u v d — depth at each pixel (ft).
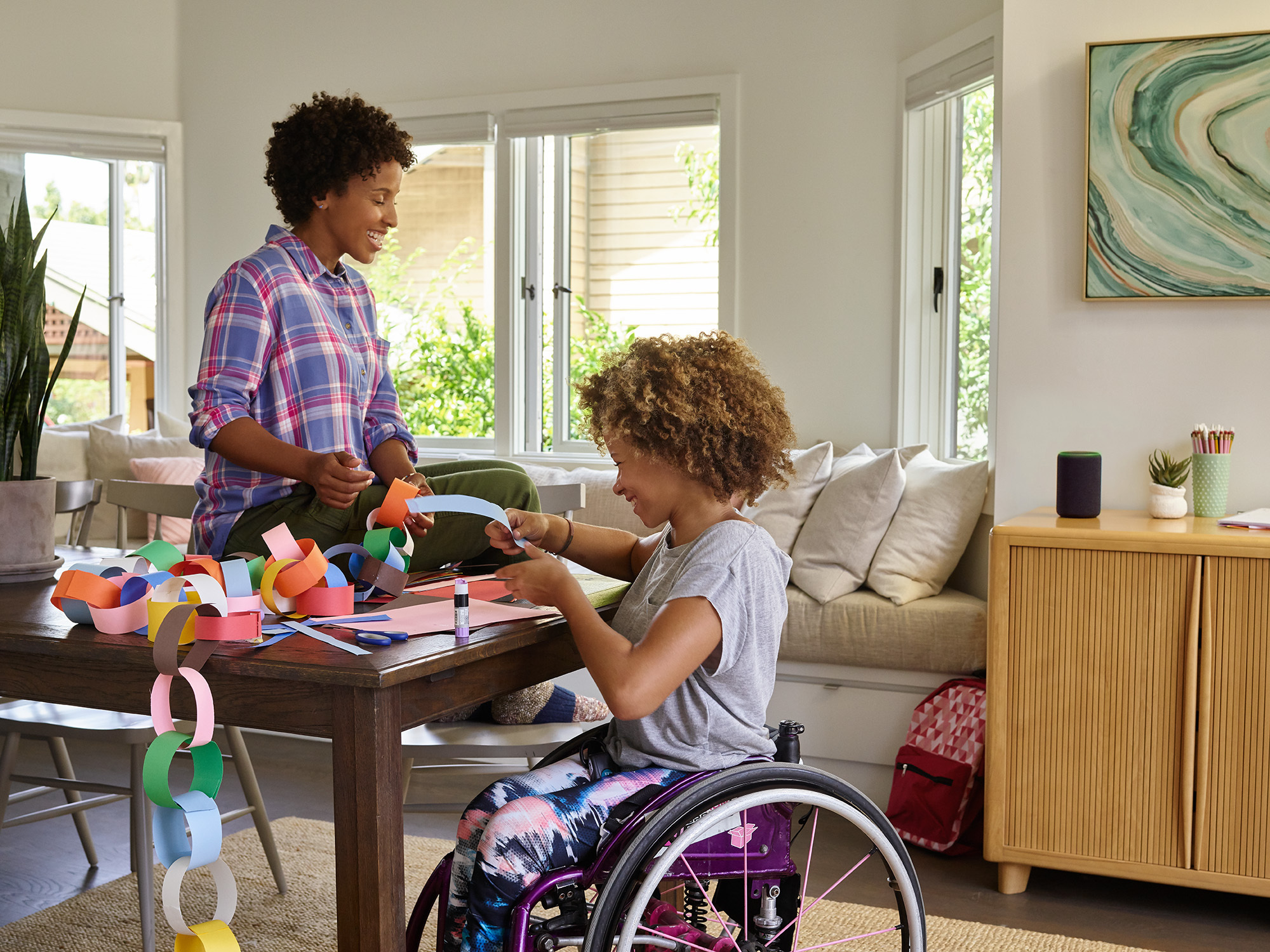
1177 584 7.65
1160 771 7.75
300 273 6.15
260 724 3.96
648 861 3.99
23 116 15.85
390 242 15.99
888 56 12.80
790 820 4.62
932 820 9.17
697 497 4.80
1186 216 8.69
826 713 10.40
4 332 5.80
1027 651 8.05
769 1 13.39
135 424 17.22
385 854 3.76
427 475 6.42
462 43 15.08
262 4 16.10
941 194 12.67
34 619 4.64
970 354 12.36
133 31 16.40
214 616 4.11
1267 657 7.41
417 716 3.95
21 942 7.39
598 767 4.79
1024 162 9.20
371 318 6.66
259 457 5.45
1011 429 9.34
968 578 11.05
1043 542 7.95
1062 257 9.14
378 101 15.58
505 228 15.03
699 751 4.53
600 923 3.87
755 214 13.55
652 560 4.92
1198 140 8.63
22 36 15.96
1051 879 8.62
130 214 17.04
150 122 16.44
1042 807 8.07
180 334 16.75
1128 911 8.01
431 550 5.77
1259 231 8.52
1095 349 9.09
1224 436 8.49
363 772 3.74
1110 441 9.10
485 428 15.78
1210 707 7.57
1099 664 7.87
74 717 7.20
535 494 6.07
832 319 13.21
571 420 15.23
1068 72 9.05
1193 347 8.84
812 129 13.21
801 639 10.37
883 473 10.76
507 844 4.15
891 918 7.73
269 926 7.66
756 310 13.60
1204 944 7.47
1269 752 7.45
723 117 13.61
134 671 4.22
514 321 15.17
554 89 14.58
